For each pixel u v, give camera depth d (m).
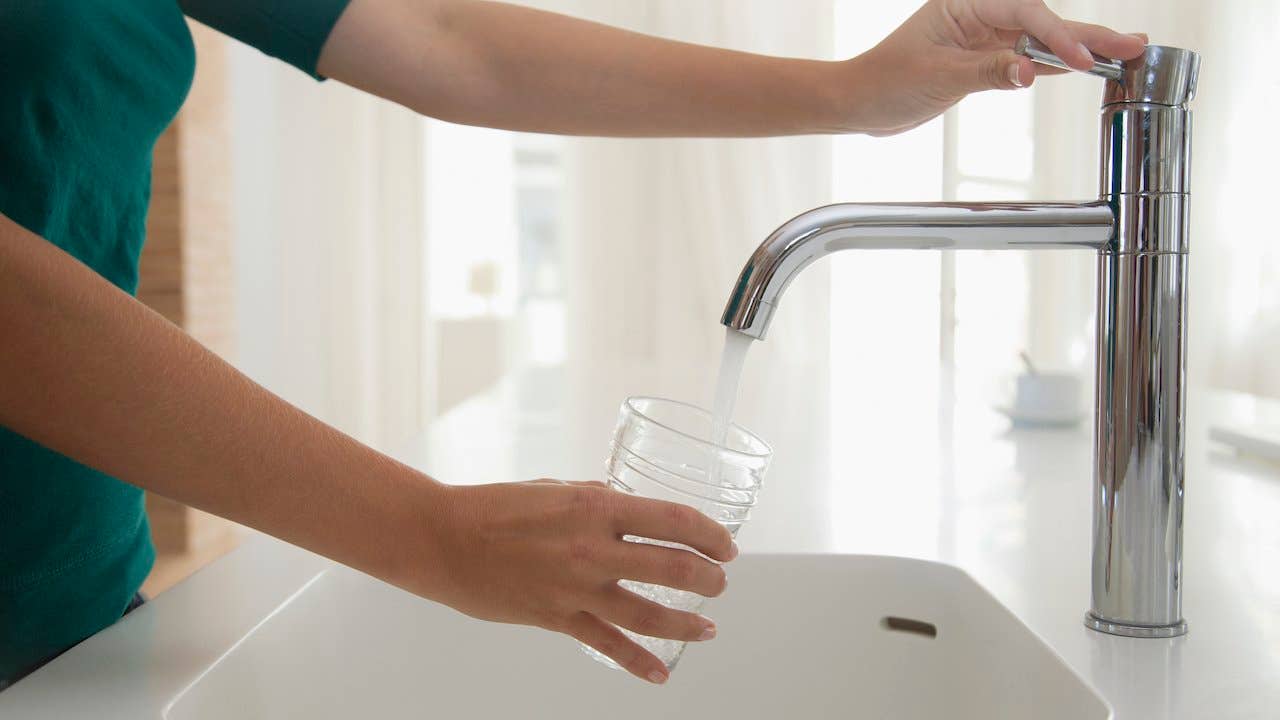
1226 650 0.56
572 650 0.75
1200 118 3.17
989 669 0.66
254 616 0.62
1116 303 0.57
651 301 3.59
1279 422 1.26
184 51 0.76
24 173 0.64
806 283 3.54
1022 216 0.55
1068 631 0.60
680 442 0.53
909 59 0.76
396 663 0.72
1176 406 0.58
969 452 1.22
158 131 0.76
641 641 0.53
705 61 0.85
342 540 0.47
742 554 0.79
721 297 3.53
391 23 0.85
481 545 0.47
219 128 3.09
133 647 0.56
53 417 0.43
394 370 3.87
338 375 3.87
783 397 1.79
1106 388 0.59
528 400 1.70
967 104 3.45
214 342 3.08
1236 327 3.18
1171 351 0.57
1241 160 3.14
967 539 0.82
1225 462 1.09
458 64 0.87
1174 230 0.55
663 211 3.56
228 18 0.84
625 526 0.46
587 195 3.58
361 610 0.71
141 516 0.75
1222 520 0.84
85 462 0.45
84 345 0.42
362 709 0.69
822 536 0.84
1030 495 0.98
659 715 0.76
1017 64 0.67
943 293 3.54
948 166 3.47
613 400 1.68
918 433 1.38
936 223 0.54
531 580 0.46
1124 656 0.55
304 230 3.83
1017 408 1.43
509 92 0.88
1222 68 3.15
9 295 0.41
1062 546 0.80
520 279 4.54
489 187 4.12
